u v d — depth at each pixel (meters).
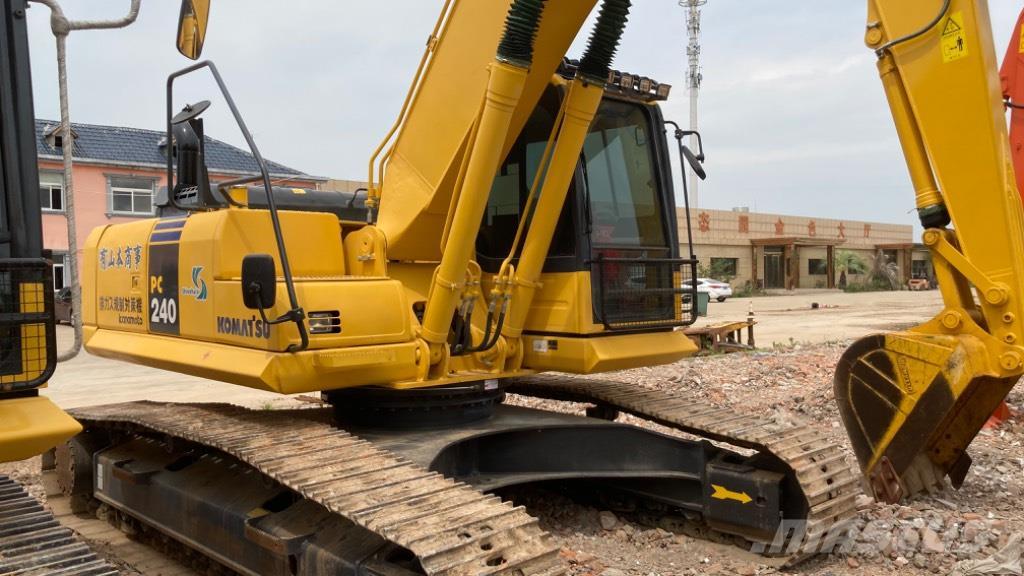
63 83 3.29
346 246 5.39
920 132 4.58
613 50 4.95
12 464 7.91
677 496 5.62
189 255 5.16
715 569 4.83
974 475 6.30
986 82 4.36
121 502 5.75
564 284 5.32
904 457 4.93
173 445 5.32
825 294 44.12
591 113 5.05
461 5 4.99
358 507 3.48
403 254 5.30
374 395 5.03
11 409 3.18
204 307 4.99
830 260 48.62
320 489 3.65
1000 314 4.53
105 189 27.61
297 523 4.11
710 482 5.37
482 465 5.18
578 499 6.34
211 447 4.93
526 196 5.58
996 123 4.41
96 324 6.48
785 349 15.69
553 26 4.73
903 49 4.57
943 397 4.76
